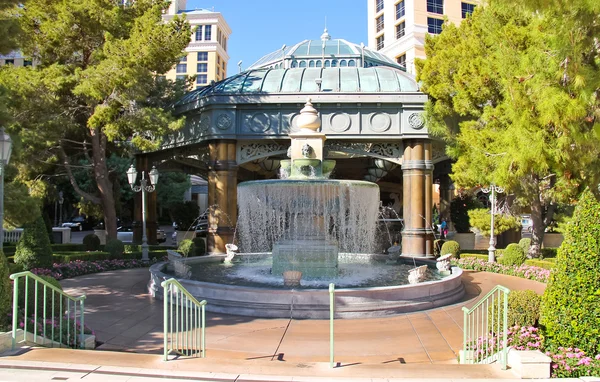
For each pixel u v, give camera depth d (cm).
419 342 753
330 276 1167
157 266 1264
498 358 590
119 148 2234
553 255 1775
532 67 870
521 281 1364
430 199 1820
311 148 1311
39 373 501
